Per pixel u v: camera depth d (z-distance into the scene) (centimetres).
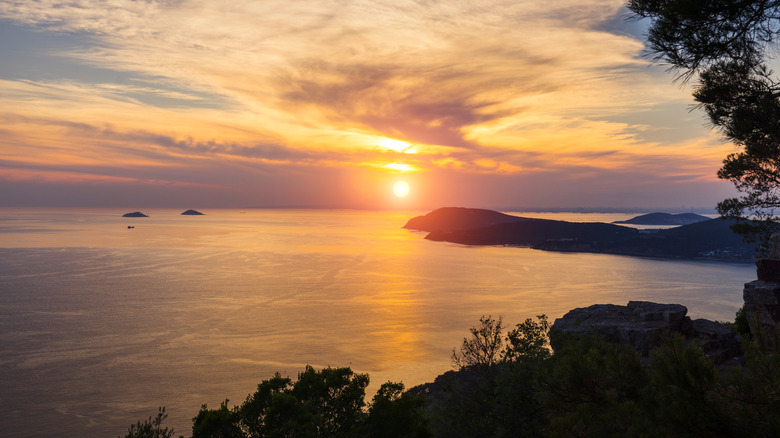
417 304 18450
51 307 17288
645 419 692
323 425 1454
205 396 9062
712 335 1698
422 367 10531
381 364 10800
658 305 1880
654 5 983
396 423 1513
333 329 14425
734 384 658
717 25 971
